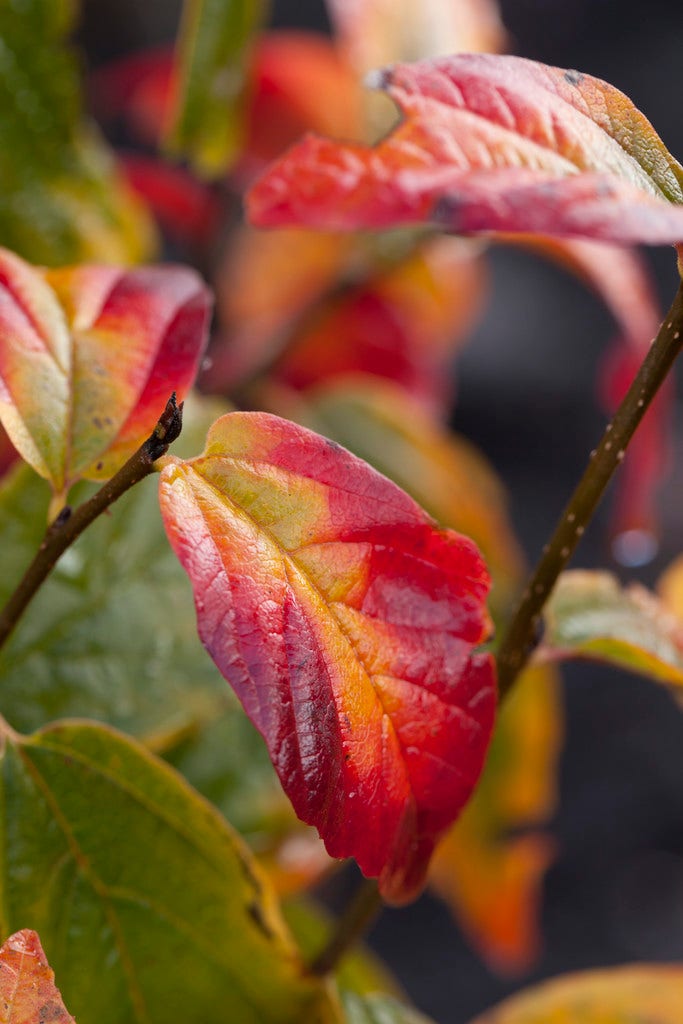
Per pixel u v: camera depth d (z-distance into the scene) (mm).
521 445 2506
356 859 433
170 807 471
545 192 422
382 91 439
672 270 2420
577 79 444
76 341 475
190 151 608
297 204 442
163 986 479
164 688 518
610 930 1711
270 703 425
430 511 667
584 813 1863
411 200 432
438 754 441
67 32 593
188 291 497
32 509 515
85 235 611
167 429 435
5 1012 433
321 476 440
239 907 478
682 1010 552
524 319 2672
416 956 1700
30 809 468
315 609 435
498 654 480
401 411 684
